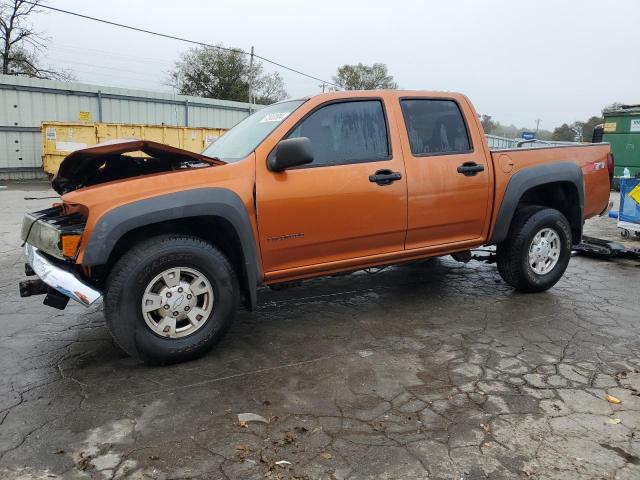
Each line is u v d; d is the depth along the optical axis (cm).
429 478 227
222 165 346
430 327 413
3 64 3138
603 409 285
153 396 298
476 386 312
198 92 4716
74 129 1697
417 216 417
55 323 418
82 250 307
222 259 346
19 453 243
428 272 592
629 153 1822
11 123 1820
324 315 444
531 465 236
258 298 494
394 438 257
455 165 433
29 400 293
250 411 282
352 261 400
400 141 412
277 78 4950
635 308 462
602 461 238
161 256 321
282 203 359
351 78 6012
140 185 322
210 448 248
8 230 841
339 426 268
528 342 381
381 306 468
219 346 374
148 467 234
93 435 258
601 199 539
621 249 651
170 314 332
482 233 459
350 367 339
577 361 348
